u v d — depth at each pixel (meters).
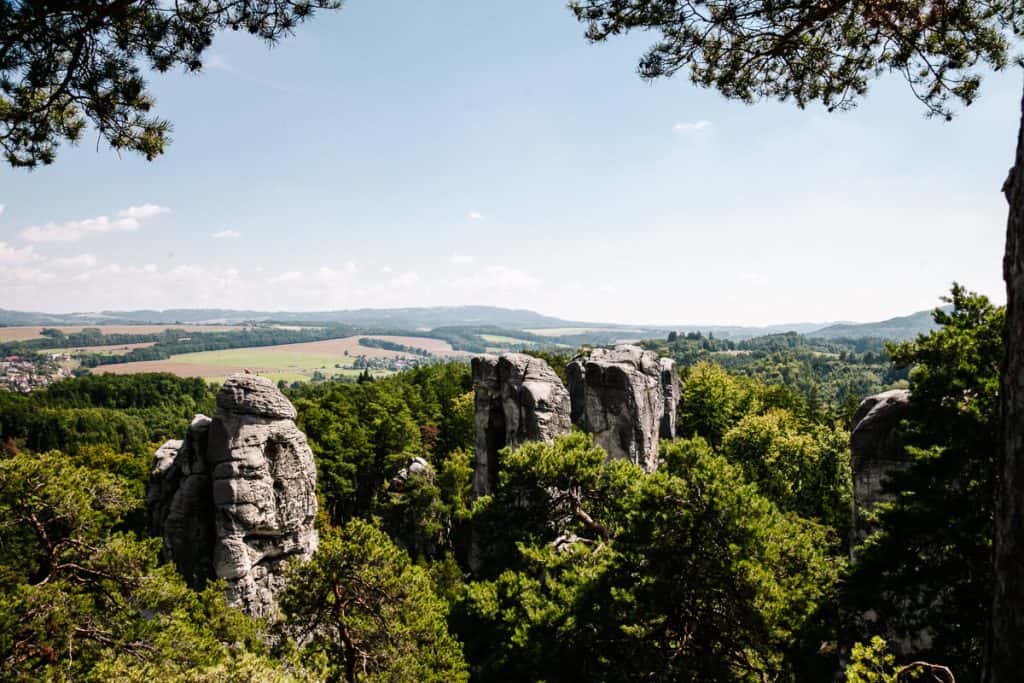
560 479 27.56
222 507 30.33
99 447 91.38
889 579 16.80
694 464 20.59
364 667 20.08
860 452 23.25
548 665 18.53
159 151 12.95
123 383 158.88
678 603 17.88
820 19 12.12
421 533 49.47
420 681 19.14
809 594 18.64
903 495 17.75
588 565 22.11
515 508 28.03
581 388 56.62
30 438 114.31
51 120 12.67
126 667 16.16
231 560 30.16
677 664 17.42
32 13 10.27
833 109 14.12
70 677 16.28
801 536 20.34
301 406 84.44
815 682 17.33
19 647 16.50
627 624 18.02
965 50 12.13
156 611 21.38
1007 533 4.55
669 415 61.25
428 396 93.06
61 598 17.94
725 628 17.73
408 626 20.42
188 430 32.00
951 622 15.77
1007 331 4.78
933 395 17.41
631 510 19.23
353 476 66.75
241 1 10.96
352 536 21.45
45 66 11.10
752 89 14.32
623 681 17.44
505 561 27.64
